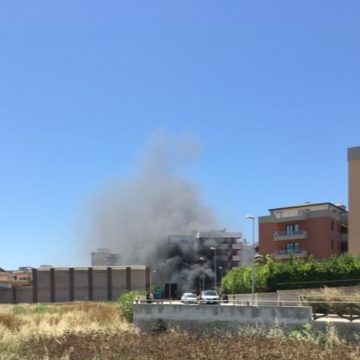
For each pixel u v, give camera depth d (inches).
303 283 2413.9
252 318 1589.6
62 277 5132.9
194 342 1249.4
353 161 2972.4
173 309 1787.6
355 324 1310.3
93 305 3048.7
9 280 6594.5
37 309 2859.3
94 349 1114.1
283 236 3850.9
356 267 2349.9
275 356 978.1
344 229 3909.9
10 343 1215.6
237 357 982.4
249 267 2770.7
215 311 1686.8
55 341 1269.7
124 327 1807.3
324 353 1006.4
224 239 6023.6
